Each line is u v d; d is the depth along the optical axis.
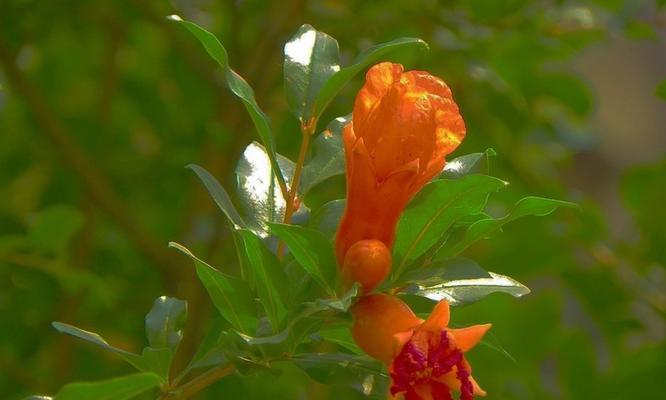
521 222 1.17
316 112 0.73
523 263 1.15
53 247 0.99
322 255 0.69
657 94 0.92
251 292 0.71
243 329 0.71
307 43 0.75
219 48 0.72
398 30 1.13
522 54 1.13
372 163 0.69
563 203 0.71
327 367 0.71
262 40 1.17
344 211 0.71
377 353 0.69
